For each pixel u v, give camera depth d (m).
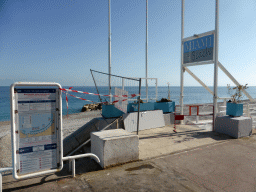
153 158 4.95
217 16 7.86
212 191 3.32
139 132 8.12
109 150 4.30
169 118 9.74
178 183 3.60
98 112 27.73
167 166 4.42
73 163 3.85
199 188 3.42
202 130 8.37
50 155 3.58
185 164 4.54
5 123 18.78
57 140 3.62
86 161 4.76
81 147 6.42
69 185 3.52
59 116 3.59
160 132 8.07
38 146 3.45
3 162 5.52
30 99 3.33
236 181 3.70
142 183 3.59
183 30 9.84
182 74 9.98
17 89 3.21
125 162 4.55
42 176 3.92
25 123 3.31
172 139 6.89
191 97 77.62
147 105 9.16
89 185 3.52
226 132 7.47
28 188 3.43
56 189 3.38
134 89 8.95
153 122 8.98
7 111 36.53
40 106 3.44
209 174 4.01
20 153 3.29
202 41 8.66
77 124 15.51
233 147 5.88
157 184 3.56
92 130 6.70
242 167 4.38
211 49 8.22
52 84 3.47
